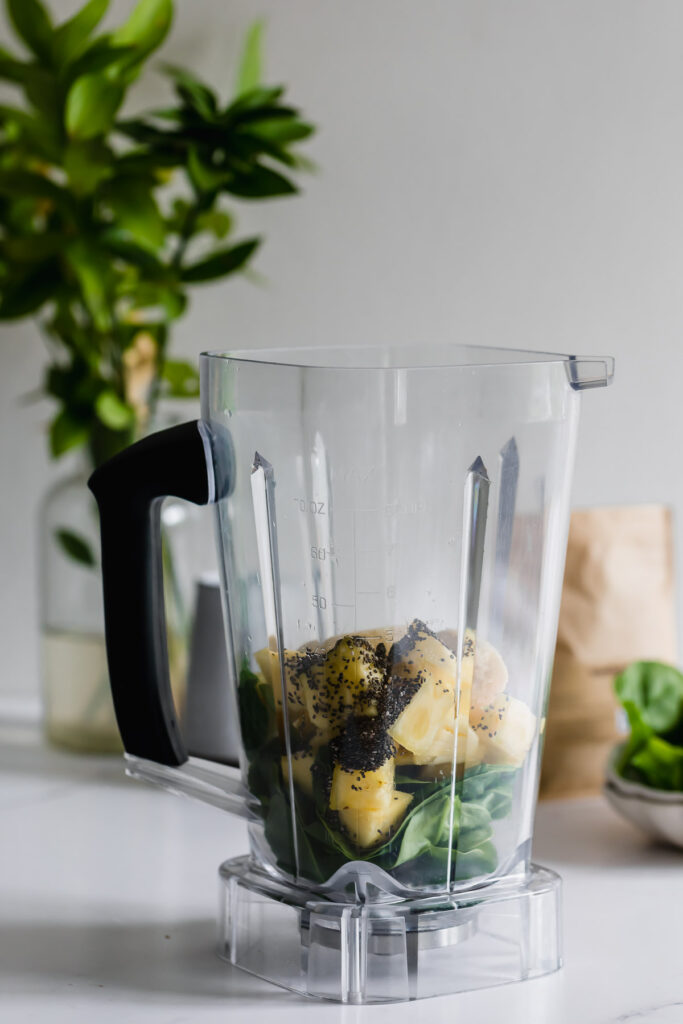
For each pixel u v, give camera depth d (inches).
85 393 36.0
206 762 22.5
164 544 35.4
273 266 40.7
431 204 39.4
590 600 32.7
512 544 19.6
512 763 19.9
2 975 21.4
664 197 38.3
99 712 36.7
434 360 25.0
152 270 35.5
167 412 40.5
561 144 38.6
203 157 34.5
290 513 19.4
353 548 19.1
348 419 18.9
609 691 32.7
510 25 38.5
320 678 18.9
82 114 33.3
